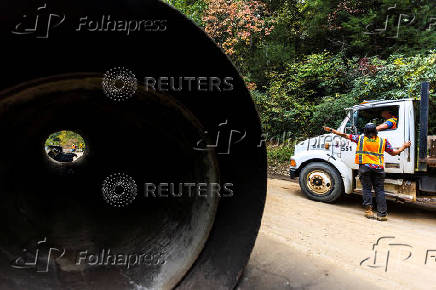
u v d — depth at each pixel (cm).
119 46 138
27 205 200
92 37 133
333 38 1308
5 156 185
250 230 163
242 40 1140
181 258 180
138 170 232
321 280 243
